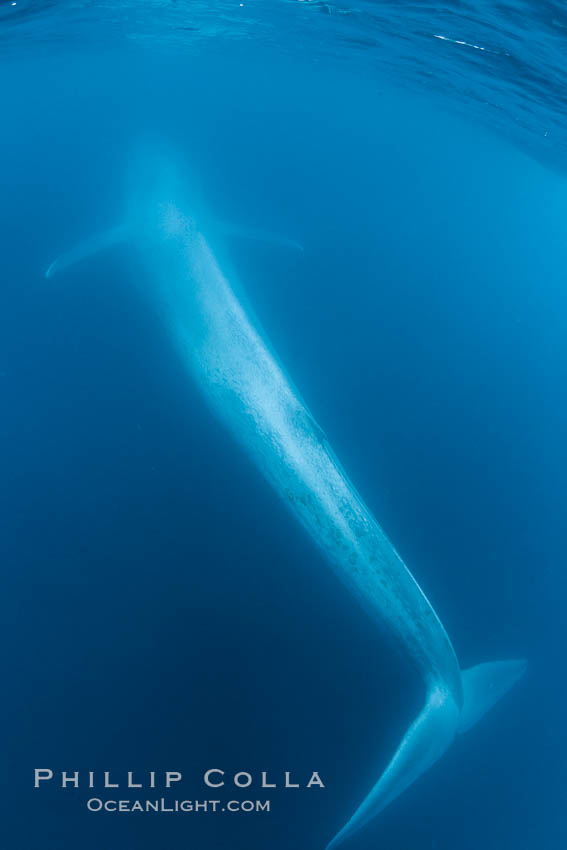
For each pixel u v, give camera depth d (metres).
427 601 7.47
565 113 15.62
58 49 21.12
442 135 23.73
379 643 7.85
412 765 6.84
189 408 10.40
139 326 11.77
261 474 9.26
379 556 7.76
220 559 8.57
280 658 7.65
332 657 7.68
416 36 15.62
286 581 8.36
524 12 12.96
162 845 6.38
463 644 8.03
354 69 21.27
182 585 8.32
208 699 7.32
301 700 7.29
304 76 24.20
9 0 14.91
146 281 12.14
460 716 7.47
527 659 8.00
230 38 20.28
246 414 9.57
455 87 18.25
